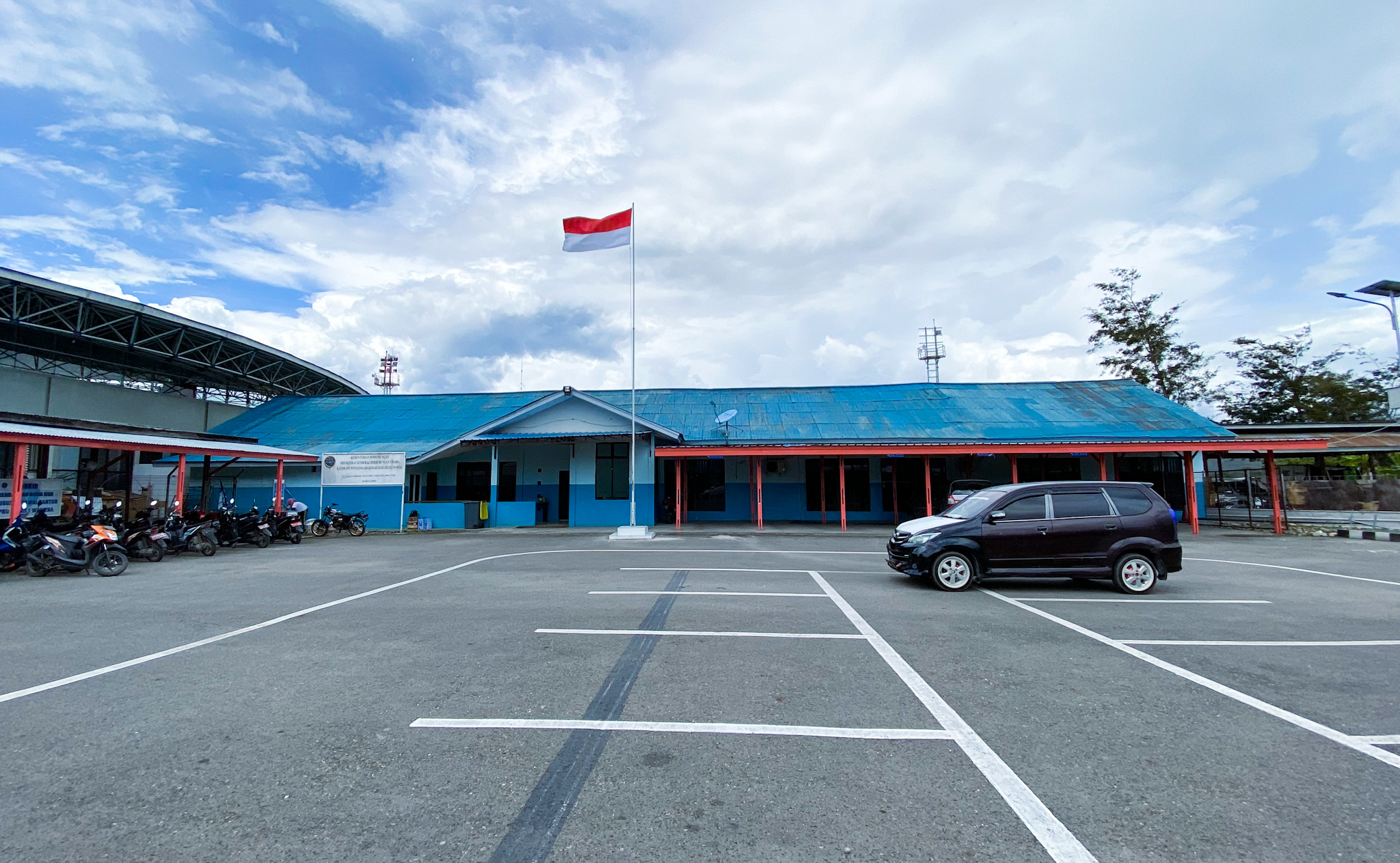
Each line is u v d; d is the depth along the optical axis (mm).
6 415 16094
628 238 19781
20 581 10695
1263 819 3055
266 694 4816
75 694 4844
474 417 26641
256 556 14367
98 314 26281
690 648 6094
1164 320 35188
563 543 16641
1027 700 4684
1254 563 12195
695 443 22516
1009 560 9102
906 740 3982
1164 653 5938
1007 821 3041
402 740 3980
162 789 3361
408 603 8398
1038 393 25953
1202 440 18375
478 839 2895
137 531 13500
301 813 3121
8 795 3305
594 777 3496
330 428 26062
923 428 23078
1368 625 7043
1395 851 2783
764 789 3369
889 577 10547
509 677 5203
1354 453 25406
